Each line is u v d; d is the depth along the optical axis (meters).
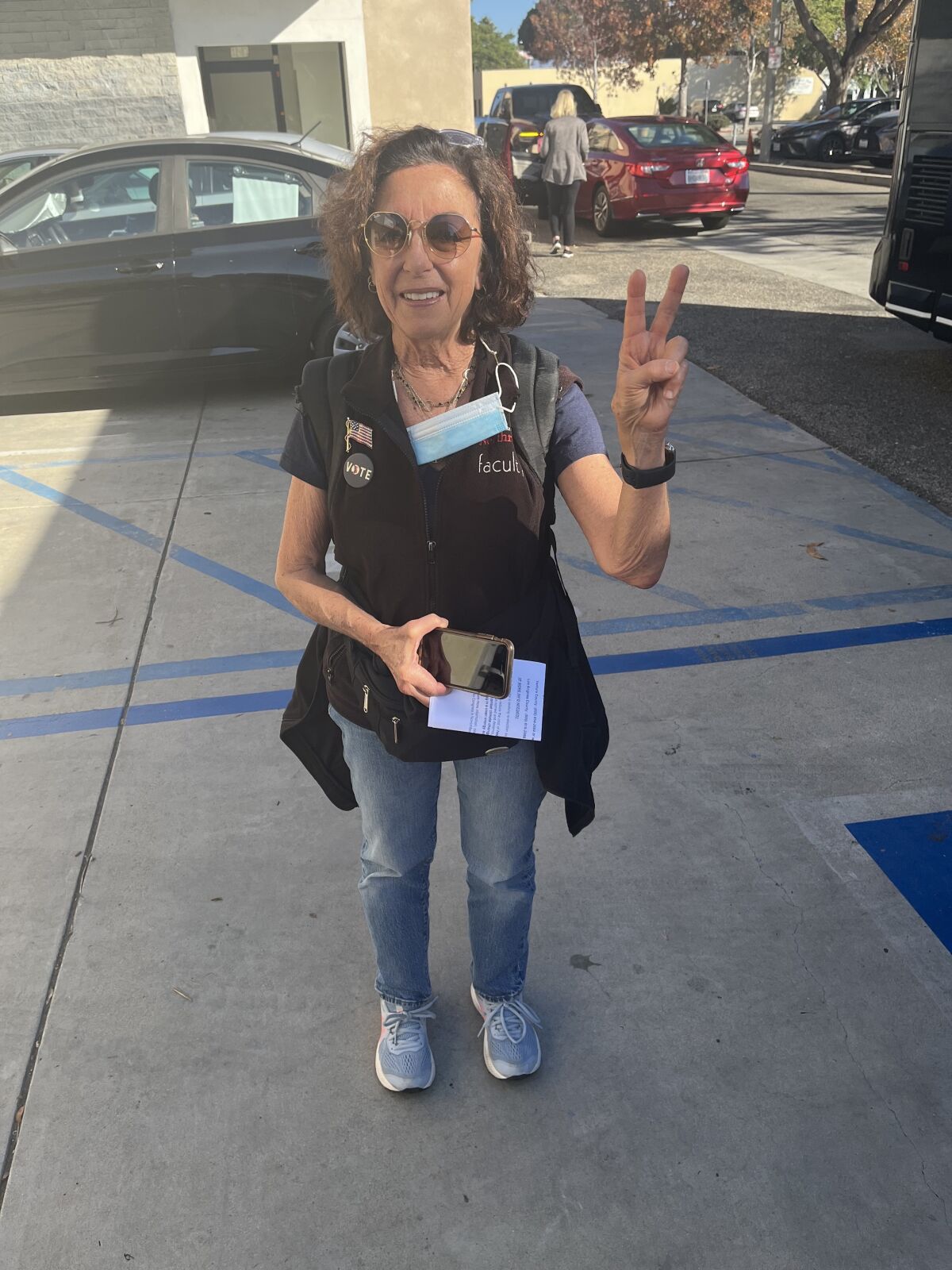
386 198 1.48
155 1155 1.93
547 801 2.87
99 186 6.29
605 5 41.81
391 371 1.57
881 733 3.09
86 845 2.72
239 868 2.64
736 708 3.23
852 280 10.09
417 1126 1.98
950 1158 1.88
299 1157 1.92
